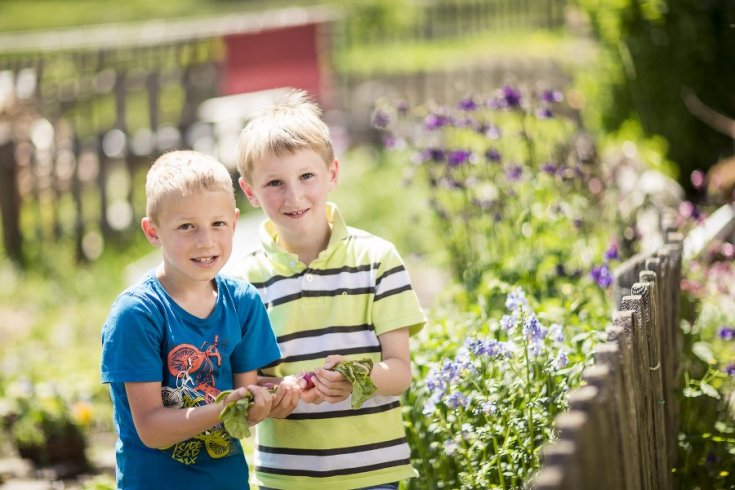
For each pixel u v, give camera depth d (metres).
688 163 8.28
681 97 8.18
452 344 3.70
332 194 10.16
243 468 2.91
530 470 2.97
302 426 3.00
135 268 9.11
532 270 4.63
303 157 3.03
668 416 3.44
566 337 3.65
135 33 15.79
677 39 8.12
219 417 2.61
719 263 4.96
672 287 3.78
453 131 6.43
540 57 13.17
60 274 9.51
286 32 14.61
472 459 3.32
